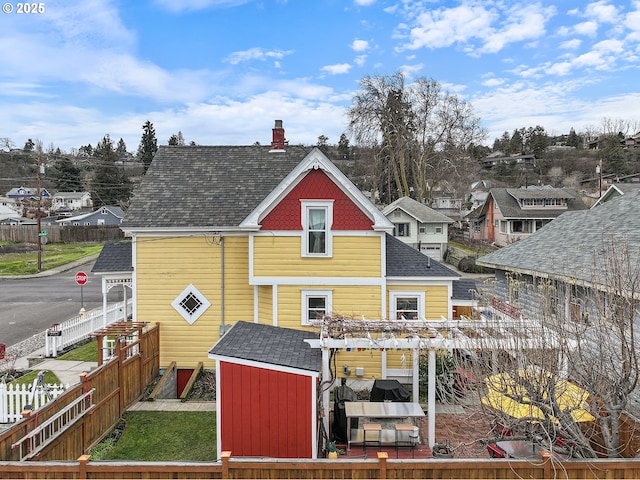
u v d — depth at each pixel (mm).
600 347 6414
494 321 8227
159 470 5848
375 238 14023
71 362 15180
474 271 39344
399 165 53344
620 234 11375
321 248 14211
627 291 6559
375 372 13789
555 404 6332
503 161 101625
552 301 9125
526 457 6902
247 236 15406
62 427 8375
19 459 7031
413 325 10859
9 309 25156
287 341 10797
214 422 11258
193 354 15469
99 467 5832
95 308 25234
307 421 9000
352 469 5867
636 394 7449
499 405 6980
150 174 17203
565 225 14969
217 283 15445
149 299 15406
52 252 52281
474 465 5859
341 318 11523
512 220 50781
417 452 9523
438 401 12312
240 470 5840
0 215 84125
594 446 8148
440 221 46594
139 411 11953
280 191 13898
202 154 18328
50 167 108125
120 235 64750
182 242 15406
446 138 49969
